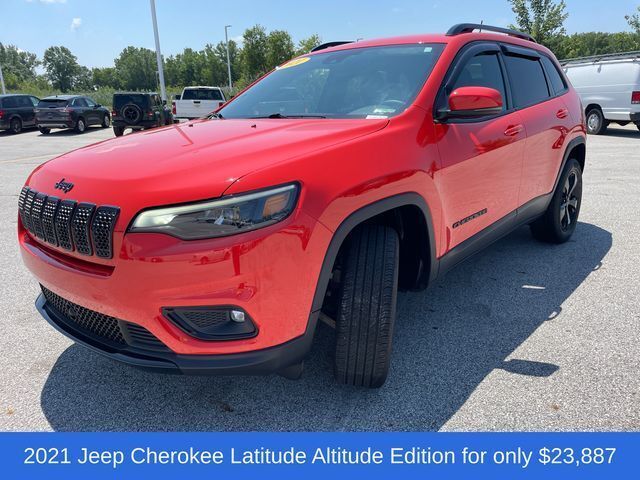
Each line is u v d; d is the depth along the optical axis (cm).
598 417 235
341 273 237
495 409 243
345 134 243
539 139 386
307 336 218
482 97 263
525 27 2188
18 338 322
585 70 1500
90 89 11881
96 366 289
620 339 302
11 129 2098
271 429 235
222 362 206
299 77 349
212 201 194
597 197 670
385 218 261
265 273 198
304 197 205
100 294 211
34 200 245
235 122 302
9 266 455
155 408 252
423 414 241
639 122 1408
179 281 196
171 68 10988
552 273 407
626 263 425
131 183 206
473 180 305
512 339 306
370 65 325
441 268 292
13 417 246
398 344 303
